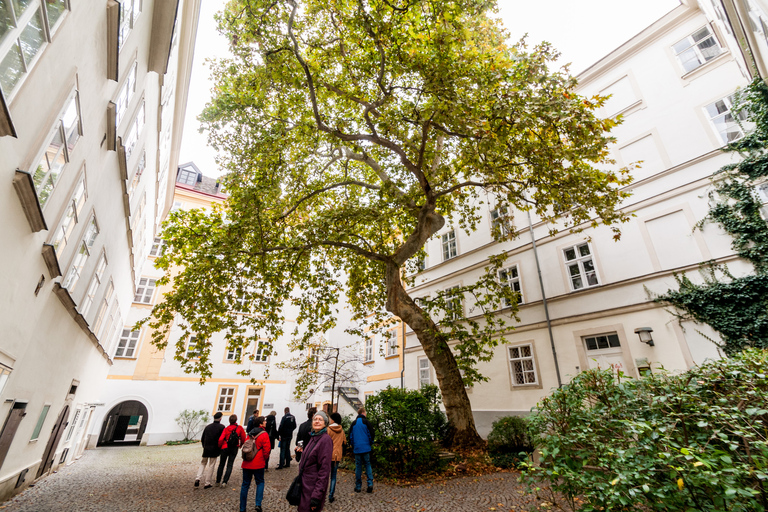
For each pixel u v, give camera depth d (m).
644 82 13.00
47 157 5.02
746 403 3.53
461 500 6.56
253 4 8.58
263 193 11.29
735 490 2.37
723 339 9.30
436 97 8.23
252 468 6.38
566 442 3.68
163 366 22.39
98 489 8.38
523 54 8.00
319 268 14.91
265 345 12.23
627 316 11.24
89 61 5.63
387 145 10.64
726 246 9.86
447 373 11.00
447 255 19.34
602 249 12.49
